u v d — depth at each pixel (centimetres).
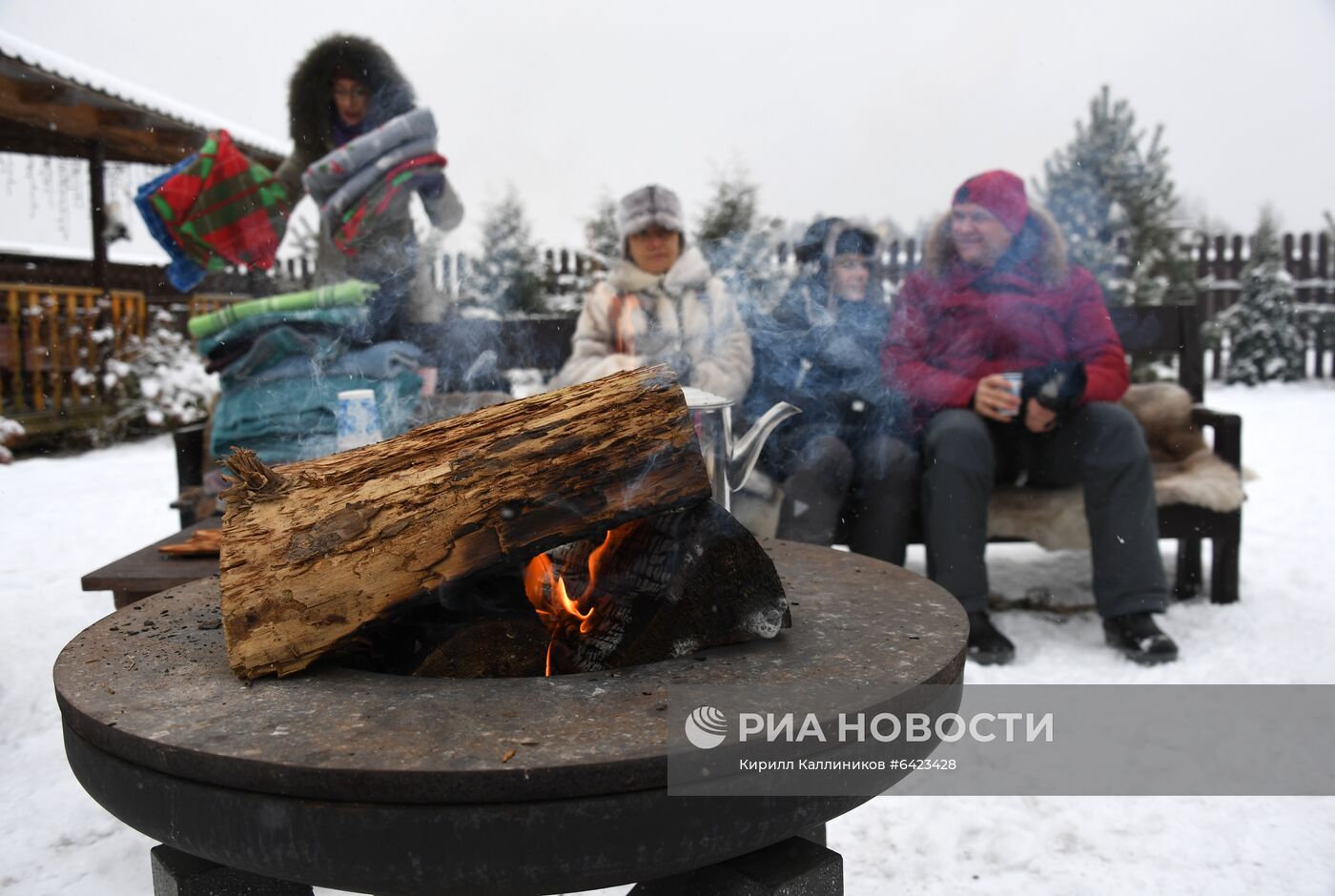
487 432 119
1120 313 392
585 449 113
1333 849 188
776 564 164
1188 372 392
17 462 718
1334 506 498
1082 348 323
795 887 111
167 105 767
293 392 332
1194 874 181
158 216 372
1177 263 873
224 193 374
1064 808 206
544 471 112
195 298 936
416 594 111
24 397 784
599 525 113
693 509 121
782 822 95
